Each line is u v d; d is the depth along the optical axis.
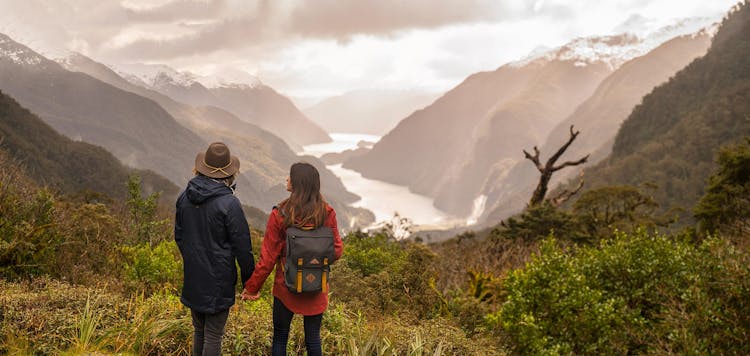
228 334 3.91
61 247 6.55
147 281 5.85
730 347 5.36
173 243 7.25
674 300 6.23
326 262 3.00
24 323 3.57
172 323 3.87
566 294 6.46
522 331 6.36
